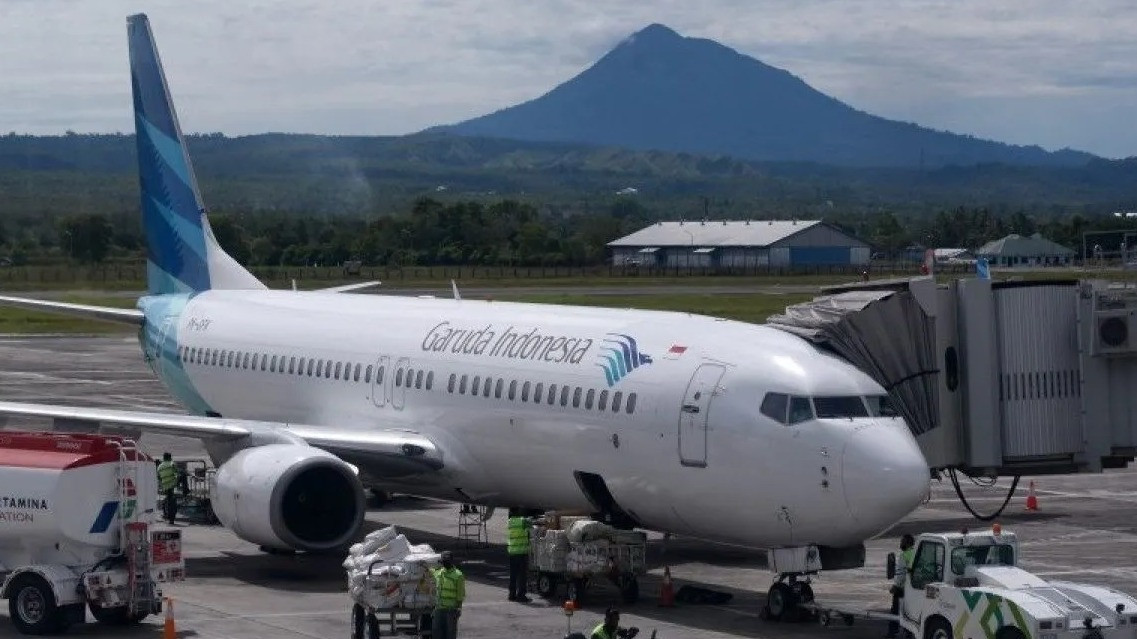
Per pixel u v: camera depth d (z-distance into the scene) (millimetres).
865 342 36344
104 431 42844
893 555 33656
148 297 57750
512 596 36375
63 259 181375
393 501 52219
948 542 30531
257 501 37812
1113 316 37656
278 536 37688
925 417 37000
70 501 32344
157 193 57344
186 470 51406
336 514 39719
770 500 33125
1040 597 28578
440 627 30625
